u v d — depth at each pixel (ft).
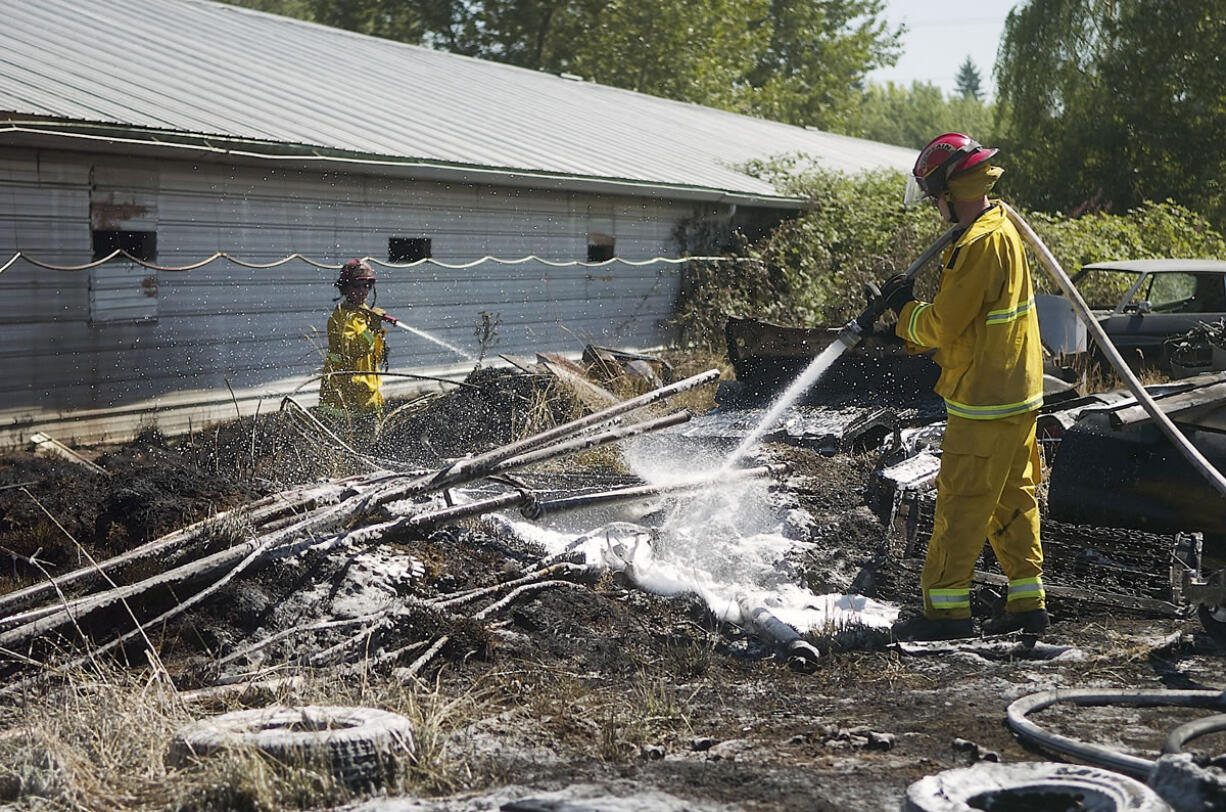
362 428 29.96
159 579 16.02
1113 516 18.94
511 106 59.88
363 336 30.37
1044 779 10.30
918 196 16.85
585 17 136.56
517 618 17.15
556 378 34.47
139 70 38.81
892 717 13.34
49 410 30.32
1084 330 41.22
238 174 34.99
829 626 16.85
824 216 59.98
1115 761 10.98
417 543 19.16
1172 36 83.97
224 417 35.14
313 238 37.70
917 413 30.27
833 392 33.09
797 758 11.95
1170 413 18.39
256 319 36.06
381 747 11.21
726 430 28.99
